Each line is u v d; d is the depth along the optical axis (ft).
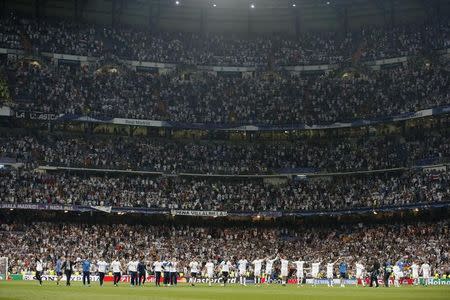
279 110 335.67
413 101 316.81
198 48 369.09
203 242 287.69
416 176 298.76
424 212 292.20
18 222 278.26
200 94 344.69
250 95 345.31
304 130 335.06
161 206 294.87
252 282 245.65
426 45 341.82
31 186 282.56
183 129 333.83
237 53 368.68
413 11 367.04
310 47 369.71
